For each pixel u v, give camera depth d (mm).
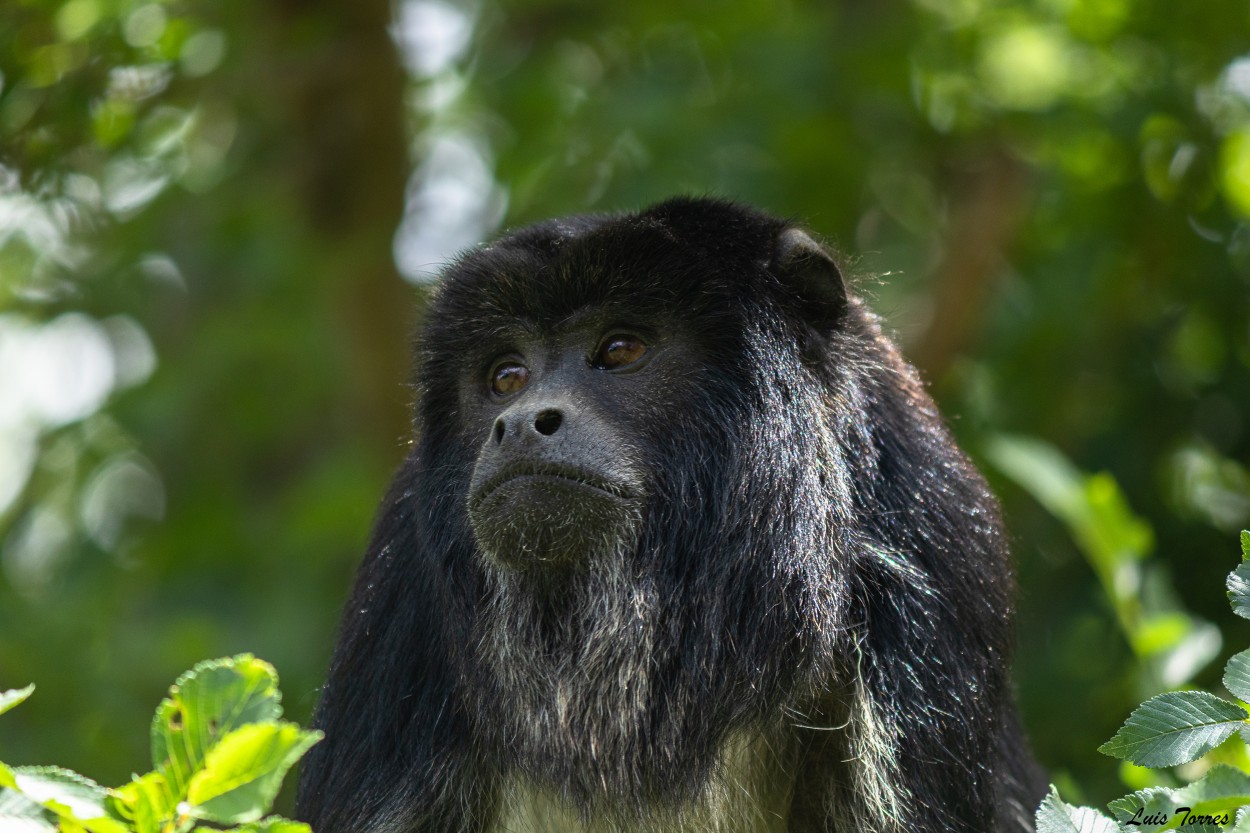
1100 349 12836
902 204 14289
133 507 16641
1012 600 7586
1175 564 12227
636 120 13055
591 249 7094
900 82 13234
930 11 13734
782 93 13078
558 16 14336
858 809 6977
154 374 15938
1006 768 7859
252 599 14297
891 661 6898
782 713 6879
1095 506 8836
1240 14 12836
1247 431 12430
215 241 14695
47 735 12234
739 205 7516
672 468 6957
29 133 11039
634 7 13875
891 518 7129
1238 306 12758
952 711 6840
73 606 13812
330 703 7574
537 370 7219
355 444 14914
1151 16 13062
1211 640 8414
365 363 14328
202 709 4391
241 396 15805
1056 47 13539
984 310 13086
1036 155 13539
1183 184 13047
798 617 6836
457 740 7285
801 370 7074
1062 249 13148
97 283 15945
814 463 6965
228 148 15023
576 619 6965
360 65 13125
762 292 7098
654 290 7074
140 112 11789
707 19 13656
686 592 6926
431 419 7566
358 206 14078
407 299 14312
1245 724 4641
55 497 16344
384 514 7832
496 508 6801
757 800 7164
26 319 16109
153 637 13617
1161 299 12883
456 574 7219
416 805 7207
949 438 7824
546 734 7008
